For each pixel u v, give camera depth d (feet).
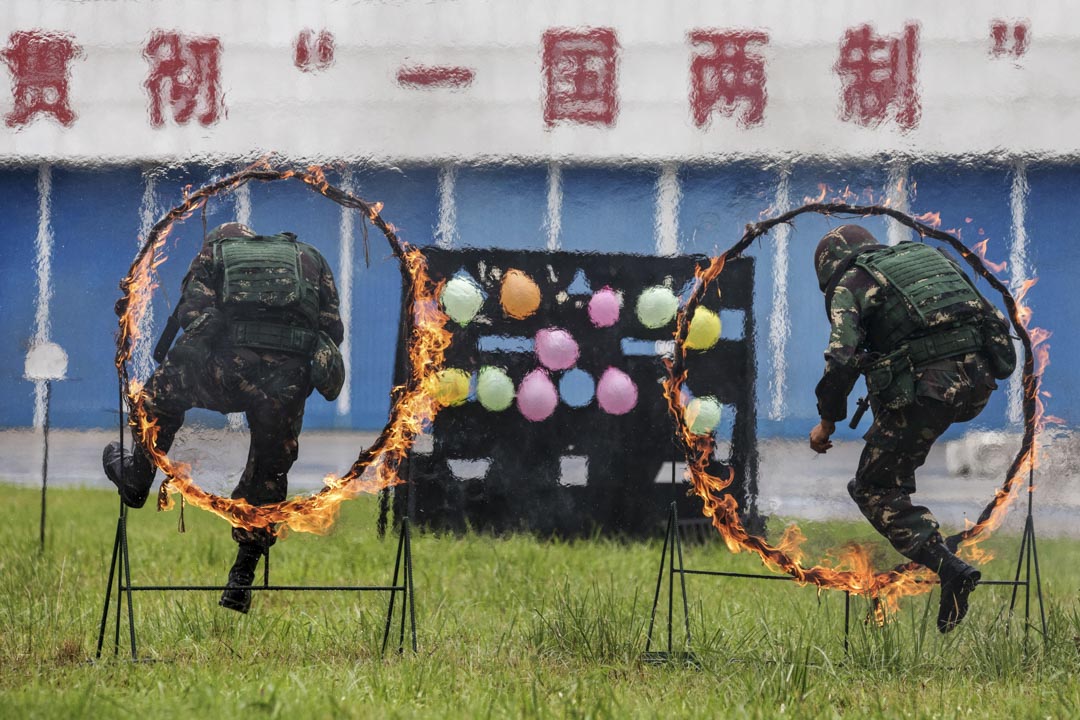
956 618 73.20
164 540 121.49
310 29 193.67
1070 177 190.90
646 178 192.95
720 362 126.62
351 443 175.63
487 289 126.41
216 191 76.89
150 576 101.09
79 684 62.49
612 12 193.88
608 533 126.11
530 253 127.34
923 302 73.61
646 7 193.06
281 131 191.93
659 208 192.75
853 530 115.75
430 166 191.31
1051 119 190.49
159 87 194.59
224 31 193.98
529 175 192.95
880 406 74.79
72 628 77.20
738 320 127.75
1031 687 65.92
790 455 161.07
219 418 108.68
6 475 177.47
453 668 66.80
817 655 70.33
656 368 126.82
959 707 60.85
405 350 78.33
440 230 190.49
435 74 192.95
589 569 106.63
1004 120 191.52
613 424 126.72
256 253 75.25
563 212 192.85
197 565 107.24
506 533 125.80
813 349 182.70
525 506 126.31
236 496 76.43
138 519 138.92
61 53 194.80
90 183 196.65
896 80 191.31
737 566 108.88
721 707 60.13
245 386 74.02
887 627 72.59
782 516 125.18
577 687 62.34
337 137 191.31
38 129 195.72
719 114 192.54
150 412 73.92
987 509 81.05
